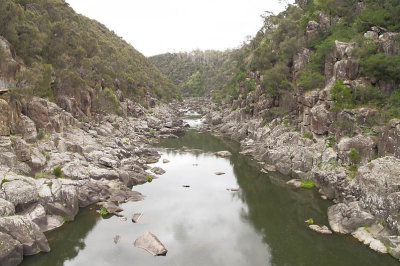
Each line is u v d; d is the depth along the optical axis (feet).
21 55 195.72
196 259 87.45
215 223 109.81
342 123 138.00
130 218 110.52
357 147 125.49
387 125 112.78
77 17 419.95
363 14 177.99
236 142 262.67
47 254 85.15
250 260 87.61
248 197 134.21
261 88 258.98
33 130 135.13
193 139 276.82
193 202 127.95
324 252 90.53
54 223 99.66
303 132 175.73
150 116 359.66
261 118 245.65
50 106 166.20
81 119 210.18
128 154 178.60
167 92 590.55
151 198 130.52
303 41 219.20
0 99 119.34
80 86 219.20
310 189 138.51
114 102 279.49
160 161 194.90
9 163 108.06
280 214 117.08
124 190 131.44
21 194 95.04
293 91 210.38
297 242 97.09
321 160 144.15
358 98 143.95
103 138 195.52
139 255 87.86
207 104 586.86
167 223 108.37
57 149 142.51
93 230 100.42
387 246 87.40
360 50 148.46
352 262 84.84
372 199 97.91
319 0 227.81
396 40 144.05
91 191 120.16
